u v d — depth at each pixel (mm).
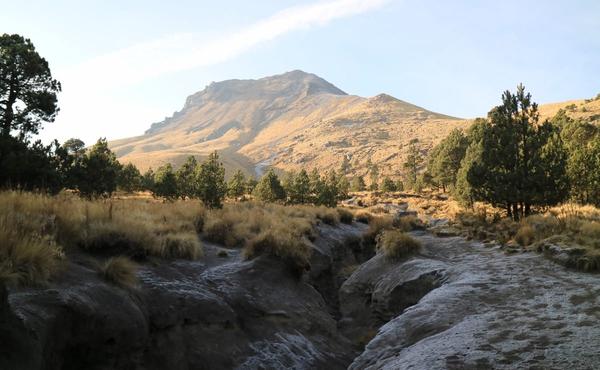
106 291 8008
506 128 21062
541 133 20438
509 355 6199
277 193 57625
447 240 19641
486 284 10383
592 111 118625
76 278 7980
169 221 15195
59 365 6527
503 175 20391
